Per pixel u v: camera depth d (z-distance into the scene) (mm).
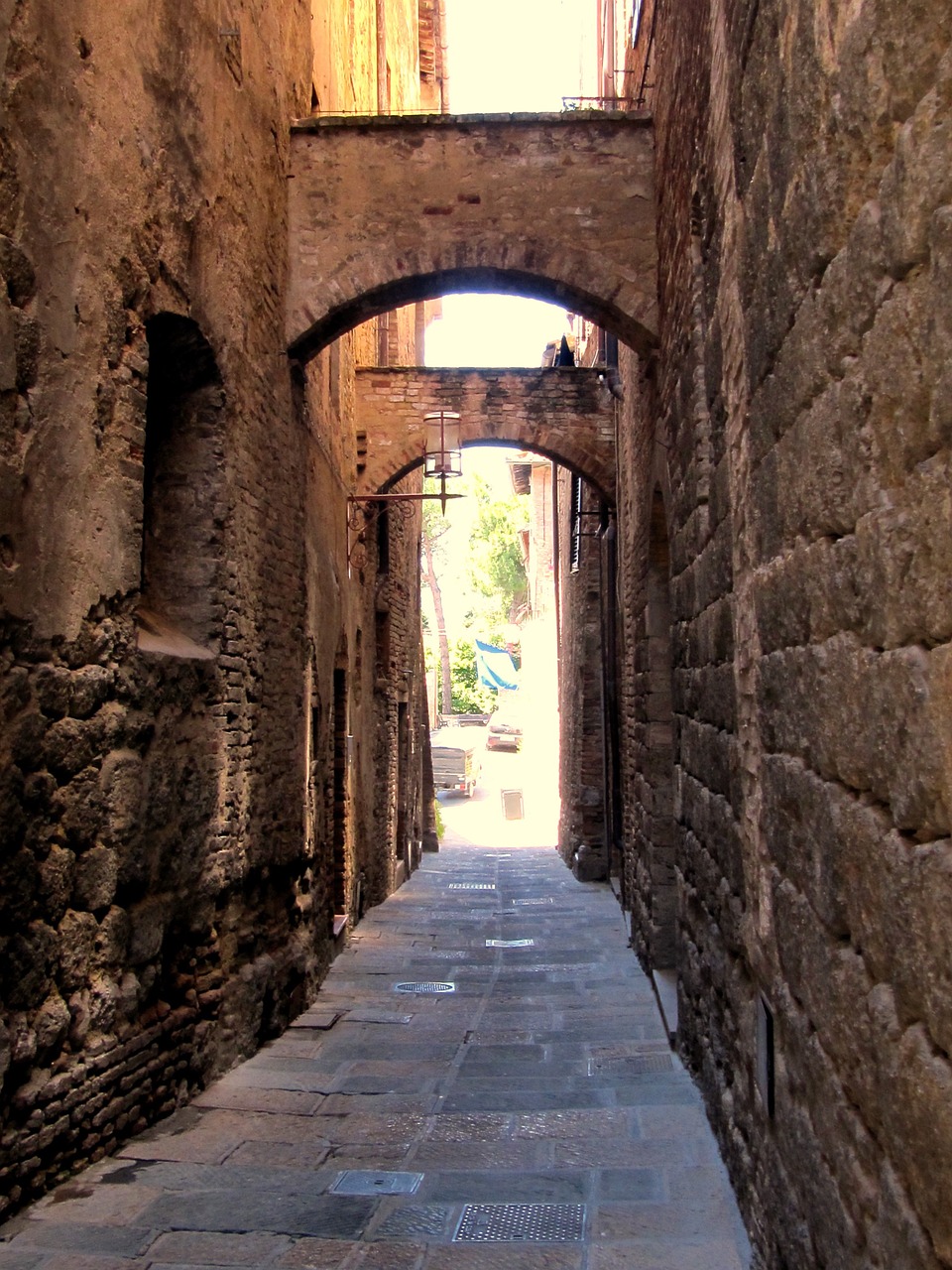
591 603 16672
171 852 5266
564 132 8023
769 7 3084
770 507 3244
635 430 9539
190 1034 5543
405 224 7988
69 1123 4293
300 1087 5816
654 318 7816
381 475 13219
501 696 47906
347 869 11141
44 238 4039
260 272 7031
